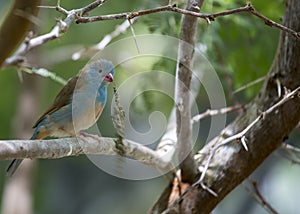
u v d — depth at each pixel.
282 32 9.14
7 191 15.58
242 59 13.63
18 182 15.53
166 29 11.68
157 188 25.14
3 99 20.19
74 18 7.51
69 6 15.48
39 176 23.22
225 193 9.43
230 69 13.05
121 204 25.22
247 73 13.59
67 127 9.87
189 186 9.43
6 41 9.72
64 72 18.14
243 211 20.88
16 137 16.02
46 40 10.76
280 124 9.19
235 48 13.73
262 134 9.27
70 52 16.75
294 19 8.98
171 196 9.51
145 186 25.27
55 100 9.95
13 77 20.20
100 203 25.70
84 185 25.11
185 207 9.32
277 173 21.09
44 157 7.77
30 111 15.93
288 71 9.10
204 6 11.64
